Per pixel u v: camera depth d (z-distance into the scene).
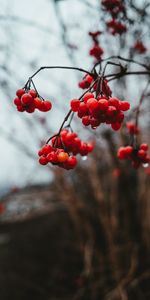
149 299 1.35
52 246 1.94
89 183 1.51
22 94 0.49
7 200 1.75
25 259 1.94
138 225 1.51
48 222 2.06
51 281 1.74
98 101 0.44
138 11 0.74
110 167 1.43
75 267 1.73
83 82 0.56
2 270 1.93
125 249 1.42
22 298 1.73
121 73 0.54
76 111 0.47
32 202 1.91
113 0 0.72
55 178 1.45
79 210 1.48
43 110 0.49
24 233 2.11
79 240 1.53
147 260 1.42
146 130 1.28
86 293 1.52
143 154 0.58
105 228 1.43
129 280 1.33
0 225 2.02
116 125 0.48
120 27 0.75
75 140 0.51
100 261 1.46
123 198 1.46
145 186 1.42
